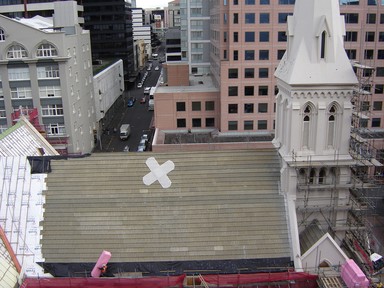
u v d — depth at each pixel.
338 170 34.78
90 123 96.38
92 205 34.91
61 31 78.69
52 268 32.47
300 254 32.88
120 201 35.03
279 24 78.44
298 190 35.12
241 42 79.19
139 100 154.88
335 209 35.38
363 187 34.78
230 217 34.28
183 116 86.56
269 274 30.66
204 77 110.88
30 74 76.25
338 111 33.41
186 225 34.00
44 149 46.75
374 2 77.06
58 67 76.00
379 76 79.94
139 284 30.50
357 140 36.78
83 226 34.12
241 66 80.50
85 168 36.34
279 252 32.88
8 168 36.06
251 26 78.44
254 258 32.56
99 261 31.19
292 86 32.34
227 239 33.38
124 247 33.16
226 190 35.44
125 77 175.88
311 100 33.00
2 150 39.75
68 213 34.62
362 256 35.34
